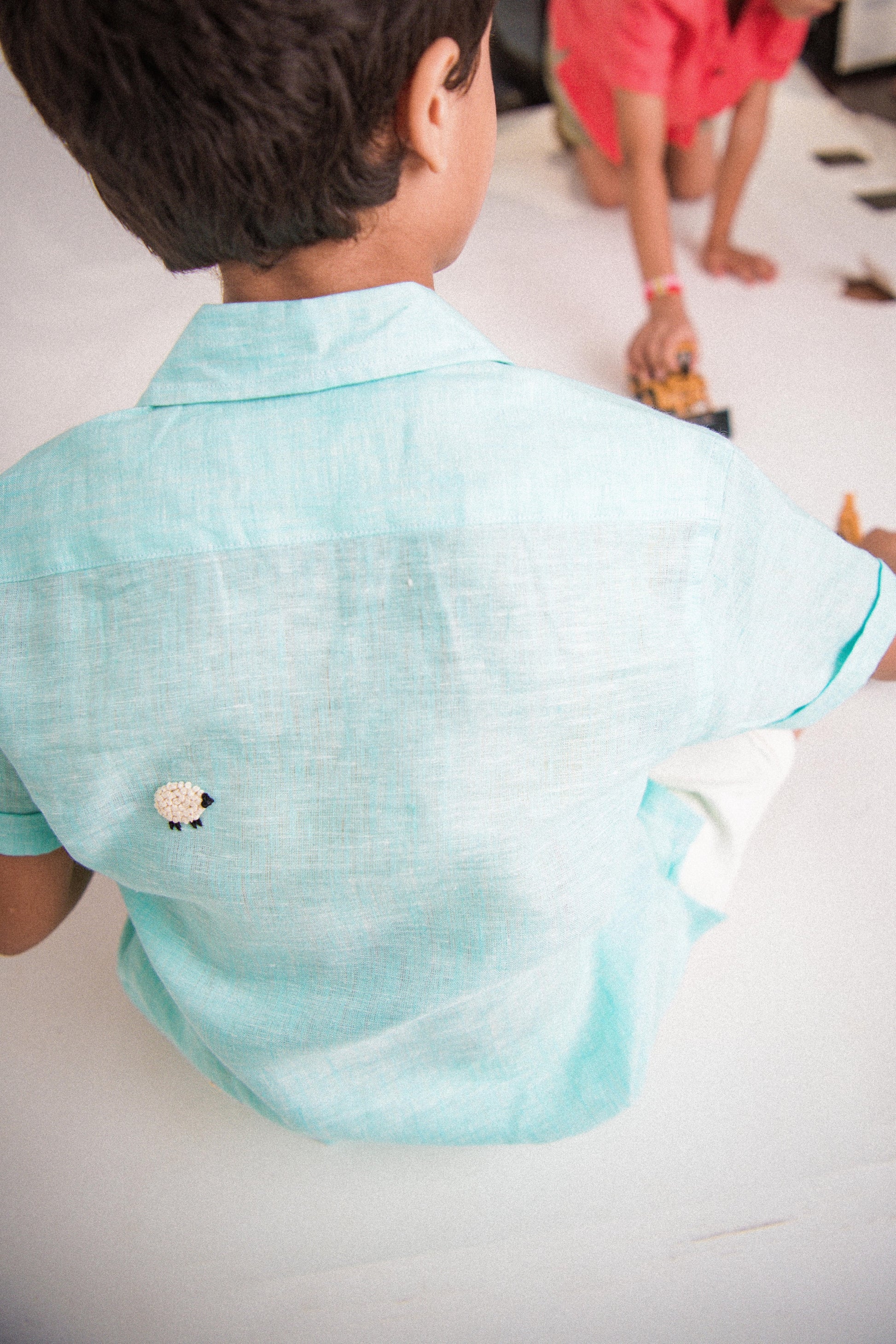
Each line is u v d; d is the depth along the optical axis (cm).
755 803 107
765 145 277
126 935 107
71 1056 117
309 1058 83
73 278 229
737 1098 109
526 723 59
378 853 63
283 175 52
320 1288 99
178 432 58
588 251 236
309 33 47
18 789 72
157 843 65
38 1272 102
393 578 57
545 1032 92
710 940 121
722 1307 97
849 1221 101
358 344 57
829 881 126
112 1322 99
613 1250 100
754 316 214
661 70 179
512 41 292
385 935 69
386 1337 97
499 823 61
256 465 57
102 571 58
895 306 214
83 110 52
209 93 49
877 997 115
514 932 67
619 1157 105
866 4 294
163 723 59
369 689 58
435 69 51
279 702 59
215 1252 102
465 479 56
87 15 47
